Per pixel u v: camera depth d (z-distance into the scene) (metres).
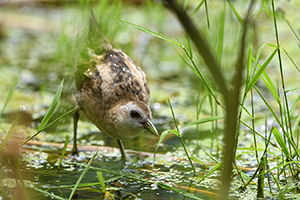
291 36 14.94
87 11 11.55
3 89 11.51
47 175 7.23
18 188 6.59
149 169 7.65
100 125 7.84
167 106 11.04
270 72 12.85
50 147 8.59
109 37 11.91
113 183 6.96
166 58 14.48
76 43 11.00
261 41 14.15
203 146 8.74
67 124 9.70
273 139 8.86
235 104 3.79
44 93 11.45
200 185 6.92
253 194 6.46
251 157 8.10
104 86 7.54
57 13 18.78
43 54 14.89
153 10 15.44
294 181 6.75
